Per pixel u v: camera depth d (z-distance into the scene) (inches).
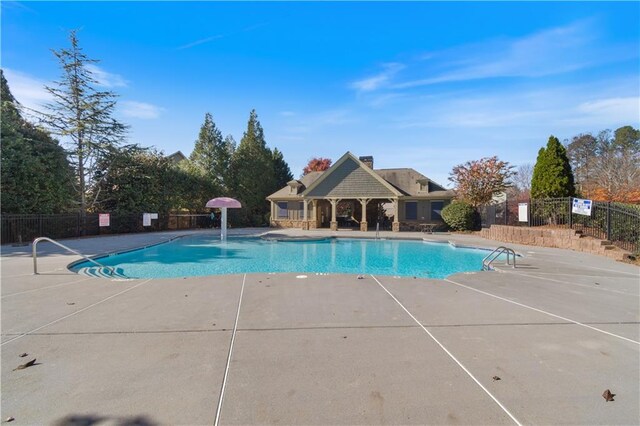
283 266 485.1
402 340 163.6
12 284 283.1
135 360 140.0
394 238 787.4
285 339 164.4
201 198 1187.9
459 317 199.5
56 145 797.2
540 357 144.9
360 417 102.1
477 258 555.8
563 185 629.3
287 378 125.8
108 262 493.0
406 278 313.4
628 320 195.2
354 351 150.5
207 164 1251.2
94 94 880.3
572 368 134.6
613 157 1099.3
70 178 836.0
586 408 107.0
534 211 654.5
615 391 117.3
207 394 114.2
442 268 475.8
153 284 284.5
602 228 532.4
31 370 130.5
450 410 106.0
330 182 1067.9
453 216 922.1
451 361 140.6
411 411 105.3
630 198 788.0
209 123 1262.3
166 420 99.7
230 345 156.5
